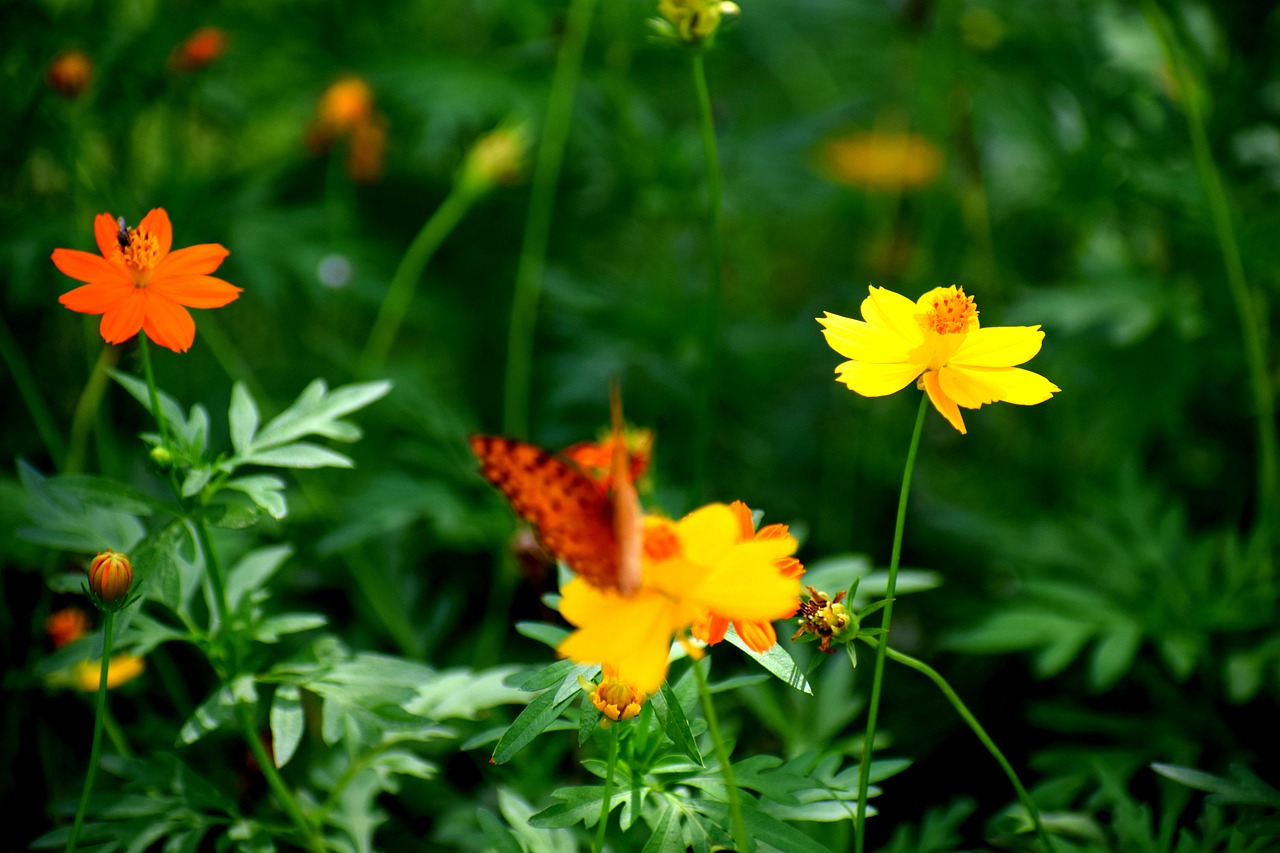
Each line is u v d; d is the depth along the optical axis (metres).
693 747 1.04
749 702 1.18
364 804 1.14
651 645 0.98
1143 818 1.13
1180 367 1.40
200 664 1.27
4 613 1.25
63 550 1.25
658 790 1.07
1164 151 1.51
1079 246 1.61
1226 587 1.26
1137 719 1.23
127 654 1.09
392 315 1.41
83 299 1.06
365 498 1.28
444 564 1.36
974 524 1.38
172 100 1.46
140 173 1.56
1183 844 1.11
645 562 0.98
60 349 1.39
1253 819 1.09
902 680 1.30
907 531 1.49
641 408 1.52
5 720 1.23
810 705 1.19
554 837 1.10
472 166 1.39
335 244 1.51
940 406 1.05
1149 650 1.28
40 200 1.42
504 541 1.29
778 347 1.62
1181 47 1.51
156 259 1.06
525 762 1.19
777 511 1.50
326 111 1.40
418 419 1.34
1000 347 1.05
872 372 1.05
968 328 1.06
